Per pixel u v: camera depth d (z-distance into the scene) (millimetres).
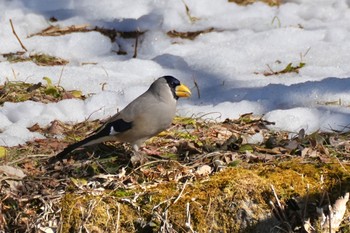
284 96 12625
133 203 9602
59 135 11734
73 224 9539
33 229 9602
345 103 12297
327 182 9672
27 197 9883
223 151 10695
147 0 16844
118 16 16359
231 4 16625
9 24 15867
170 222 9453
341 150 10672
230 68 14047
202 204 9508
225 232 9461
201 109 12438
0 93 13242
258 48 14703
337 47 14539
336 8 16391
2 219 9742
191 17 16109
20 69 14172
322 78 13438
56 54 15070
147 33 15555
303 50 14578
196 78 13797
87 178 10320
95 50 15305
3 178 10109
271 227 9492
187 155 10719
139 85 13570
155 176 10234
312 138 10805
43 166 10703
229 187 9570
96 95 12836
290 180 9680
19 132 11688
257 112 12367
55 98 13164
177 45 15133
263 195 9555
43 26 16062
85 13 16484
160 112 10453
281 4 16672
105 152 10992
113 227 9508
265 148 10836
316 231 9414
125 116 10445
